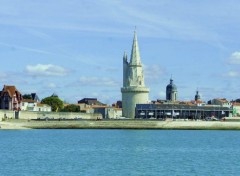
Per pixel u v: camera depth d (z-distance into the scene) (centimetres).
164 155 11312
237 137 19325
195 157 10912
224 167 9031
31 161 9669
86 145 14125
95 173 8088
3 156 10588
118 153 11631
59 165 9056
